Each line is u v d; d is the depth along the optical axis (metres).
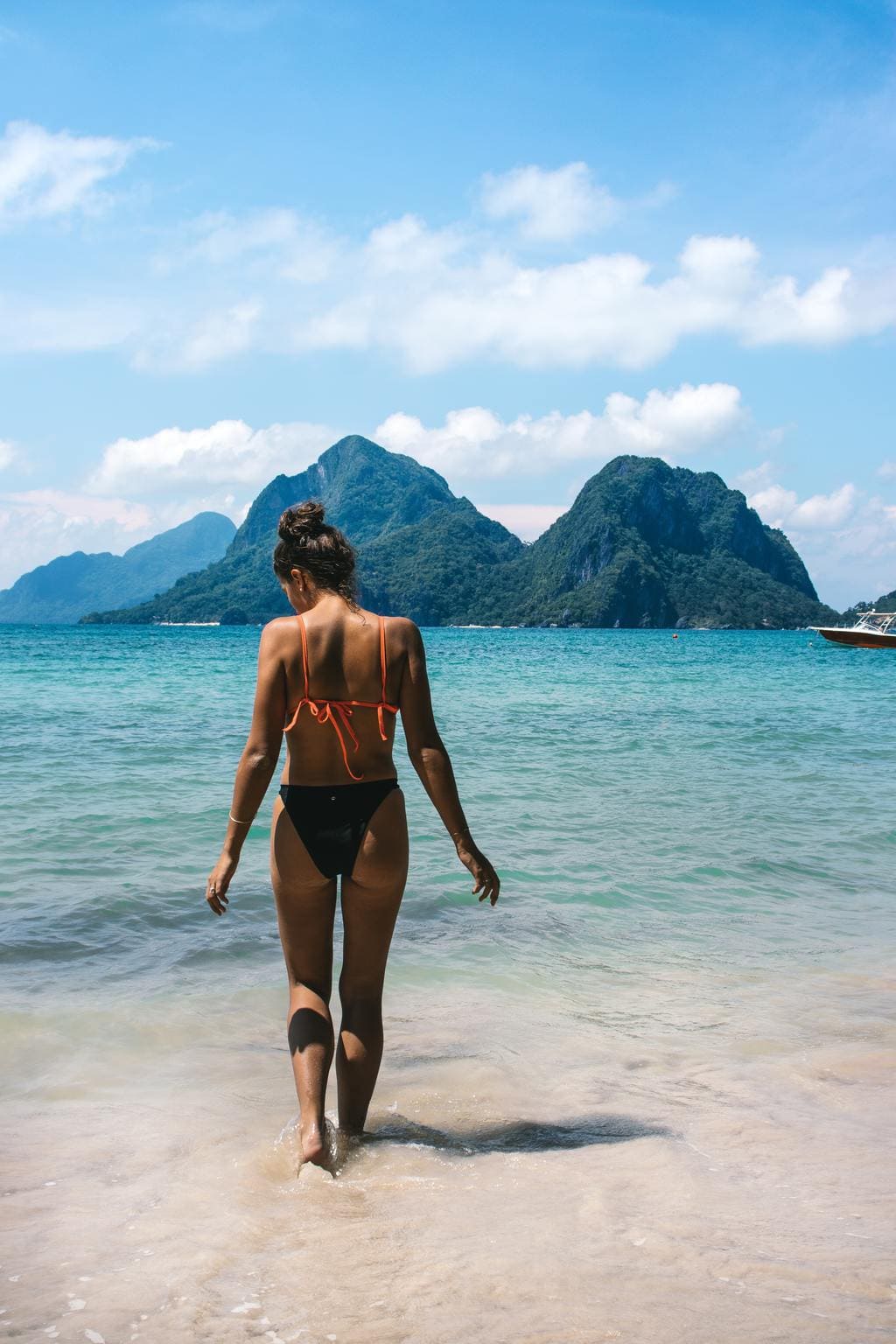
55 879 5.29
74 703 16.92
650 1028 3.48
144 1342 1.56
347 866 2.53
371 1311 1.65
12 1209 2.08
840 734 13.76
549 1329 1.58
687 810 7.79
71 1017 3.43
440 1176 2.29
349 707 2.52
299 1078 2.43
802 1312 1.64
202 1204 2.12
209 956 4.17
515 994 3.85
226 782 8.38
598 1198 2.16
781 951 4.48
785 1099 2.83
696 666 42.22
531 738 12.79
